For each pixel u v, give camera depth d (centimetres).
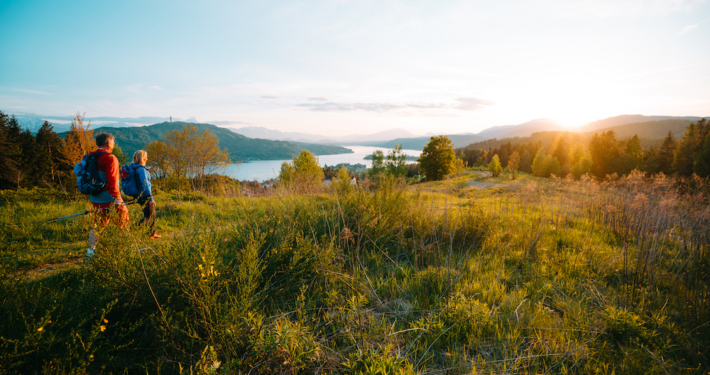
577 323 268
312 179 834
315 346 210
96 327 175
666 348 240
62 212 621
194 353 210
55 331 183
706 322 269
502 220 621
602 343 248
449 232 492
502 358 227
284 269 329
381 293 326
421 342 246
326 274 324
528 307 297
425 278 339
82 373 166
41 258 370
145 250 268
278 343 198
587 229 642
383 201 532
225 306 225
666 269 387
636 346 245
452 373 209
